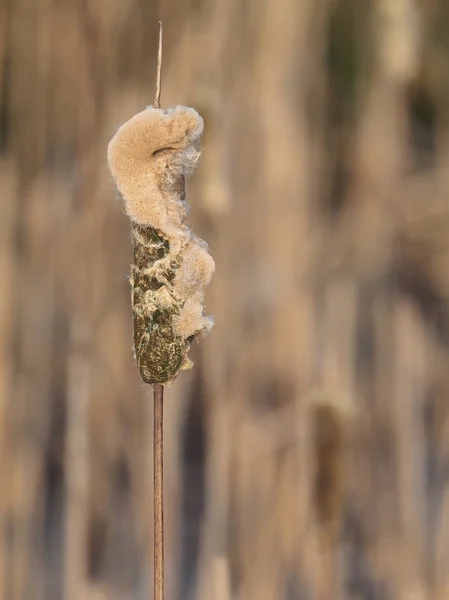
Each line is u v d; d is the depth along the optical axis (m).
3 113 3.16
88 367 2.72
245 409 2.76
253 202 3.04
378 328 3.32
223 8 2.95
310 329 3.01
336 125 3.69
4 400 2.80
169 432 2.84
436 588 2.70
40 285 3.03
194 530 3.10
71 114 3.11
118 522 2.92
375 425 3.10
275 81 3.13
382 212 3.42
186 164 1.94
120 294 2.84
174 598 2.82
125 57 2.98
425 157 4.16
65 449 2.85
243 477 2.67
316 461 2.44
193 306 1.94
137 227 1.94
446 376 3.35
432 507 3.12
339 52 3.75
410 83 3.64
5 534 2.73
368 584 2.84
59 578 2.94
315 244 3.14
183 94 2.83
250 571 2.57
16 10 3.10
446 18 4.22
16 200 3.03
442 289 3.59
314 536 2.49
